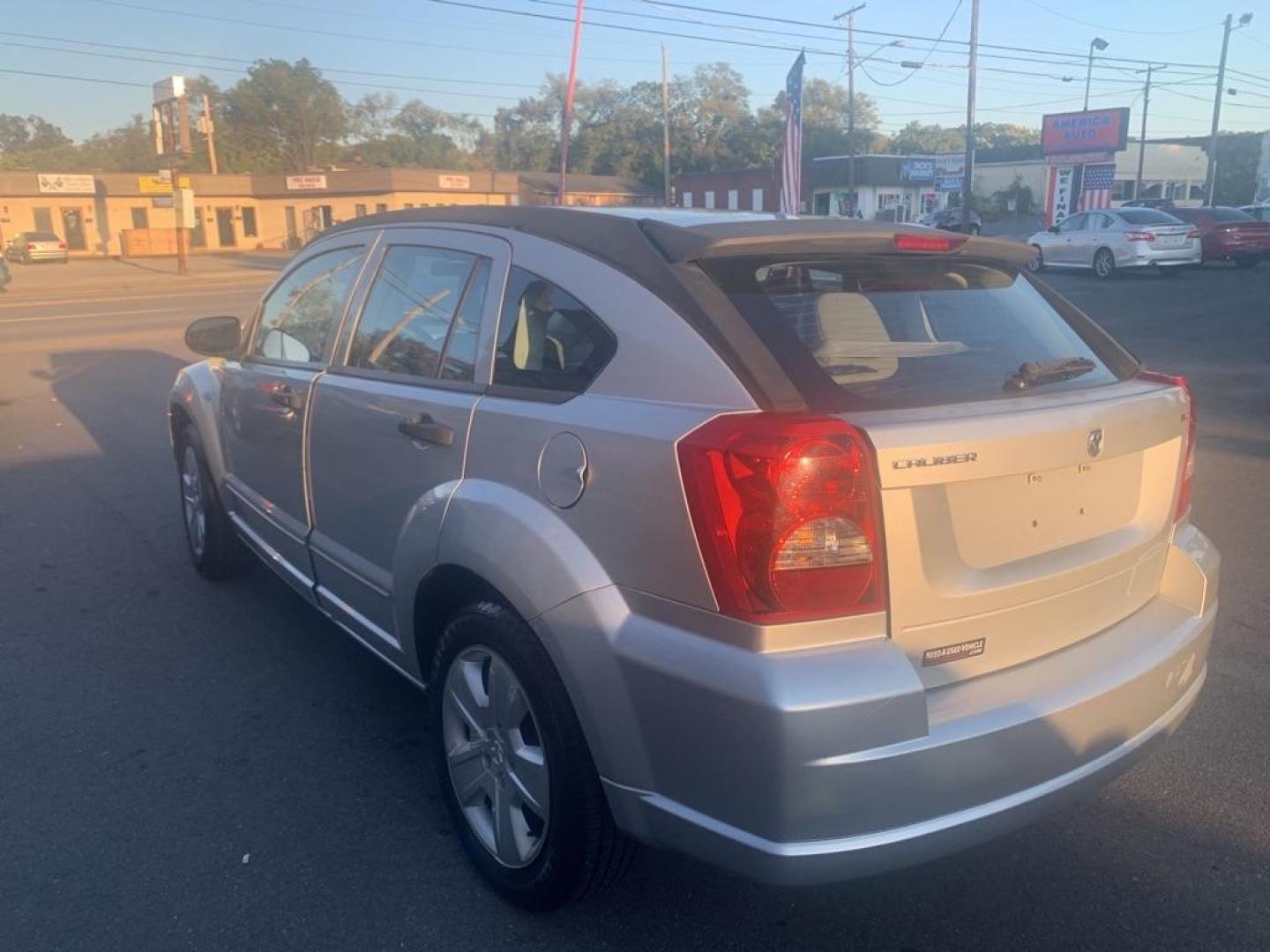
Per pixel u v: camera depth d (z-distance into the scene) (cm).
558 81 7612
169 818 363
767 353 266
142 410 1127
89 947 300
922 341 300
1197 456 852
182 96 3631
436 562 327
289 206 5791
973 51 3497
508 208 354
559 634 276
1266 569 595
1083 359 321
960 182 5706
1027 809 267
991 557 272
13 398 1216
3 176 5247
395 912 316
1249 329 1586
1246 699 444
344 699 451
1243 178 8206
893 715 244
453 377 346
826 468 243
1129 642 302
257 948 301
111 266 4556
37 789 381
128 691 458
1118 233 2447
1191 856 341
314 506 424
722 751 247
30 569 614
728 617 246
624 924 311
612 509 270
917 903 320
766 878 248
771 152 7550
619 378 284
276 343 477
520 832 310
